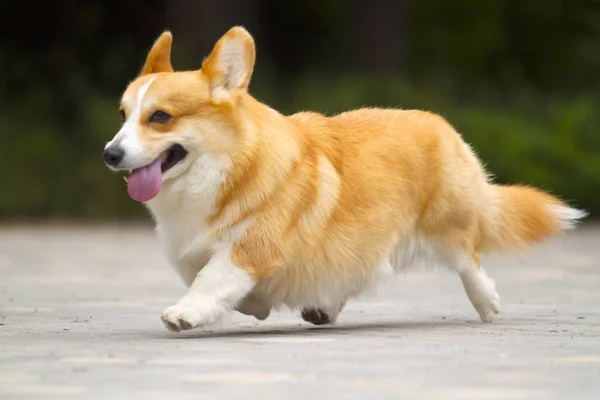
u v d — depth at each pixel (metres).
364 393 7.04
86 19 39.75
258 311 10.85
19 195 34.78
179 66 35.50
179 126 10.10
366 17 40.38
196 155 10.20
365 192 10.92
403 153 11.34
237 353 8.91
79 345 9.48
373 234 10.93
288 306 10.80
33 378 7.68
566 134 36.38
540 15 43.19
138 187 10.05
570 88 42.69
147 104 10.12
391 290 16.52
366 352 8.98
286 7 42.69
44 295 15.02
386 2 40.31
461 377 7.69
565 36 43.16
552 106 38.66
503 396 6.98
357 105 35.59
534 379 7.62
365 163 11.05
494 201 12.05
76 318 12.12
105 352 8.98
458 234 11.65
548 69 43.28
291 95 36.28
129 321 11.81
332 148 10.98
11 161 35.28
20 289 15.86
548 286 16.73
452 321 12.04
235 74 10.41
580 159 35.66
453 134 11.93
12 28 39.47
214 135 10.16
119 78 38.72
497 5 43.41
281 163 10.38
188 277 10.67
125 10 40.03
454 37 43.19
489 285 11.84
